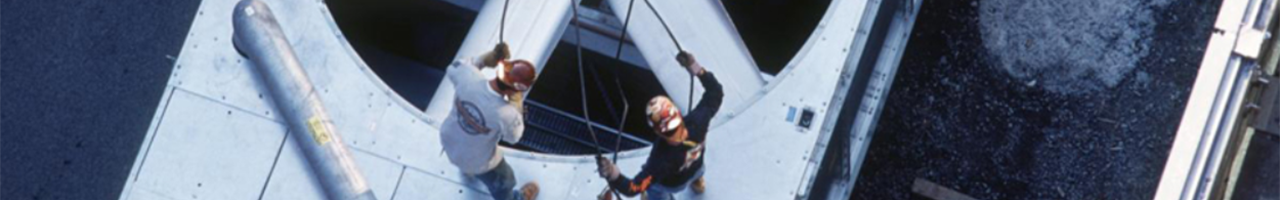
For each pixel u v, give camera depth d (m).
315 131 4.91
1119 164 6.34
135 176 5.10
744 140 5.00
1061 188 6.37
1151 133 6.33
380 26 6.24
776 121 4.99
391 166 5.06
